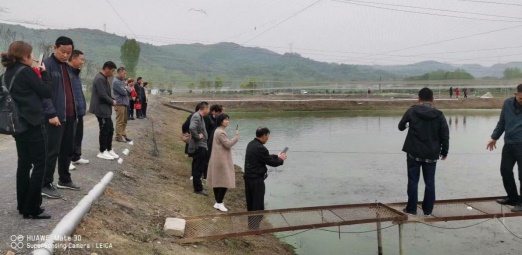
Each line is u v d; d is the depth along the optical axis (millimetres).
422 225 9406
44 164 4762
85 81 29797
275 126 30938
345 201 11070
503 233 8812
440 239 8508
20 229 4539
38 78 4531
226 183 8141
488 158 17562
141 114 19859
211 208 8594
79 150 8195
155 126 18734
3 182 6613
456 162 16734
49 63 5500
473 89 67500
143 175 9227
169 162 12469
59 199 5734
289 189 12383
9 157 8883
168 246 5633
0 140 11594
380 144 21594
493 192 12062
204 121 9742
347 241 8422
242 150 19078
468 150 19750
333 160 17125
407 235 8781
